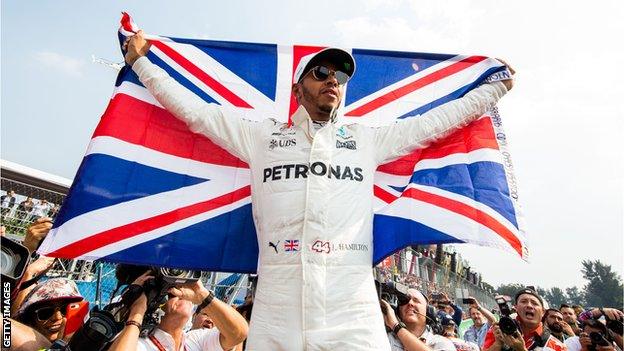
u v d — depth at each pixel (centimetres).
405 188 288
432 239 269
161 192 267
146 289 212
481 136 288
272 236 191
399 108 313
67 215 241
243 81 311
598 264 7631
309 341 169
